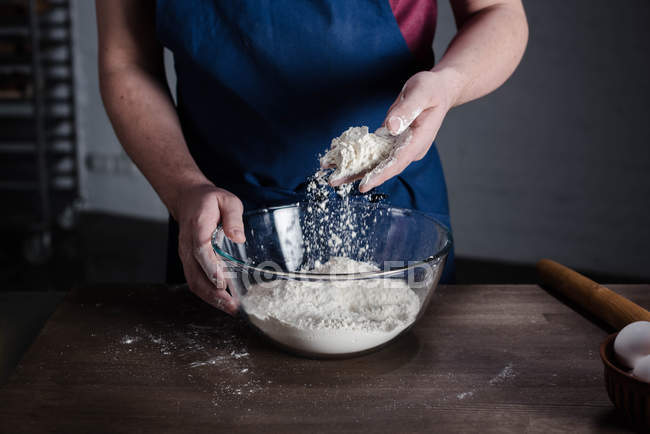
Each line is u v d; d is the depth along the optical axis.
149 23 1.08
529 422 0.64
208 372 0.74
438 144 3.35
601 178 3.11
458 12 1.15
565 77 3.03
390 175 0.74
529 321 0.87
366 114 1.05
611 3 2.86
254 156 1.07
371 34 1.01
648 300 0.92
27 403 0.67
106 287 1.00
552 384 0.71
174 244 1.15
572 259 3.28
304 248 0.92
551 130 3.13
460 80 0.84
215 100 1.05
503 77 0.99
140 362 0.76
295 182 1.08
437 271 0.75
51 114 3.98
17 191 4.05
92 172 4.10
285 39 1.00
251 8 0.98
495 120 3.21
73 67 3.84
